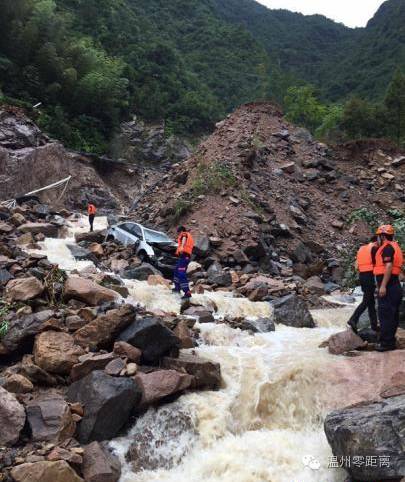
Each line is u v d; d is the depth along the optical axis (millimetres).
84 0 76938
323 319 11703
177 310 10953
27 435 5828
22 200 22797
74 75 48938
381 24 114750
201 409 6777
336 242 20969
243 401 7230
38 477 5168
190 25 111375
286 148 26344
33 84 46125
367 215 22562
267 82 84625
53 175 29656
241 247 17547
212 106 77875
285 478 5688
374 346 8367
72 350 7191
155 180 44125
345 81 96125
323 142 29250
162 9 112188
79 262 13633
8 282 9258
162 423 6543
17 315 8078
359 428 5488
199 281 14047
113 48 72562
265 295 12734
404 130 41312
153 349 7465
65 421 5922
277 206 21328
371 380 7285
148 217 22203
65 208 29547
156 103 64625
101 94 52656
